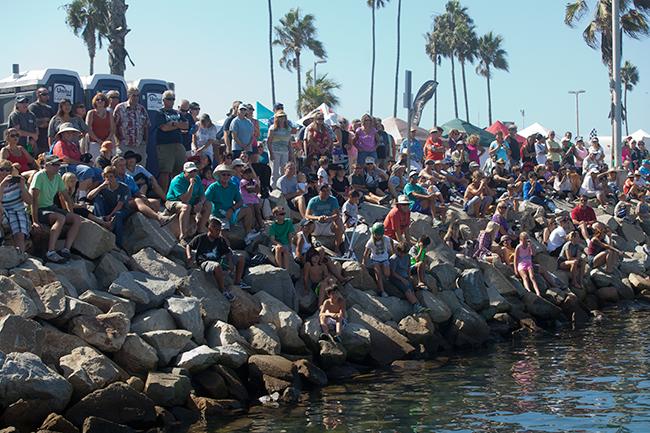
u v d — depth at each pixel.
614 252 25.67
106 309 14.30
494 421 12.30
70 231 15.47
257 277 17.42
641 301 25.25
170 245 16.75
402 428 12.13
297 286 18.20
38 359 12.29
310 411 13.31
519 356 17.55
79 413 12.17
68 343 13.25
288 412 13.31
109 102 19.38
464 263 22.00
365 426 12.30
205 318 15.68
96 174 17.38
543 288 22.89
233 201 18.38
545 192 28.53
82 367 12.68
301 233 18.66
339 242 20.22
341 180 22.02
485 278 21.88
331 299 17.23
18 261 14.04
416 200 23.27
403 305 19.25
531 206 26.42
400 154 26.20
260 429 12.30
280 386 14.48
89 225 15.62
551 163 30.64
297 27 72.69
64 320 13.57
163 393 13.07
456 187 26.84
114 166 16.72
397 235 20.27
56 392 12.05
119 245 16.50
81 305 13.69
